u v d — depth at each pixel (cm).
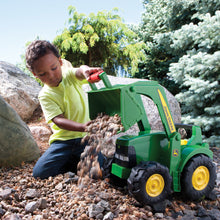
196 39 575
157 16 907
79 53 1139
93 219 161
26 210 171
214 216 172
